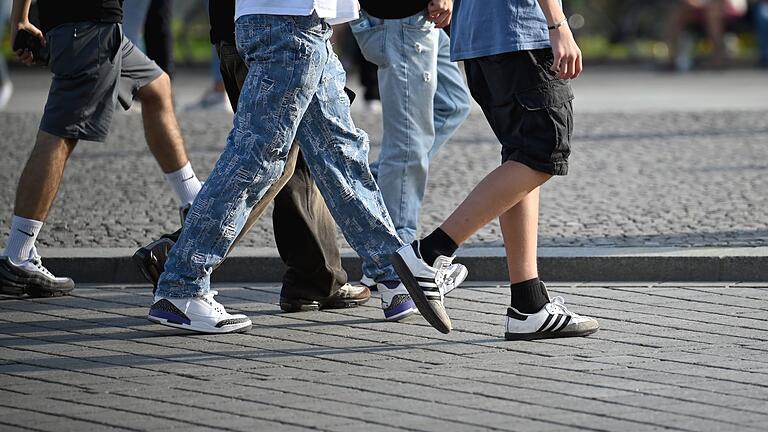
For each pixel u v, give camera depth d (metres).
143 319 15.07
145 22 27.00
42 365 12.98
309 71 13.31
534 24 12.94
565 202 20.98
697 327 14.27
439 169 24.70
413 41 15.96
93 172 24.52
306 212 14.88
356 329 14.45
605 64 57.16
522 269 13.65
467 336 14.05
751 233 18.30
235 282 17.36
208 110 34.81
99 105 15.90
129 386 12.18
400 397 11.75
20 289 16.08
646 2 60.00
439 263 13.18
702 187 22.14
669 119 31.73
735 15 54.72
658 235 18.28
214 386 12.16
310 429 10.81
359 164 14.27
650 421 10.95
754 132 29.11
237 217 13.77
